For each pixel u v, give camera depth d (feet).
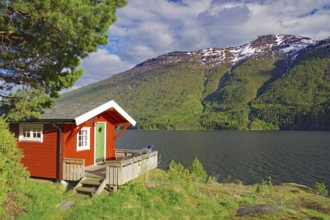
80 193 42.29
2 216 30.94
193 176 77.97
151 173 61.57
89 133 54.54
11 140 34.99
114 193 39.42
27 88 42.63
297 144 336.29
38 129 48.42
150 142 378.73
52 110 52.24
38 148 47.96
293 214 36.94
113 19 37.32
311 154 250.98
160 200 38.88
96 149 56.70
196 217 35.86
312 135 491.72
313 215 38.22
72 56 39.60
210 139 425.69
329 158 225.56
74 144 49.93
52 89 43.21
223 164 208.44
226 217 36.47
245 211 38.29
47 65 40.68
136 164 46.14
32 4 31.60
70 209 35.40
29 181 43.62
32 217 31.94
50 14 31.76
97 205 35.96
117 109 56.65
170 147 317.22
